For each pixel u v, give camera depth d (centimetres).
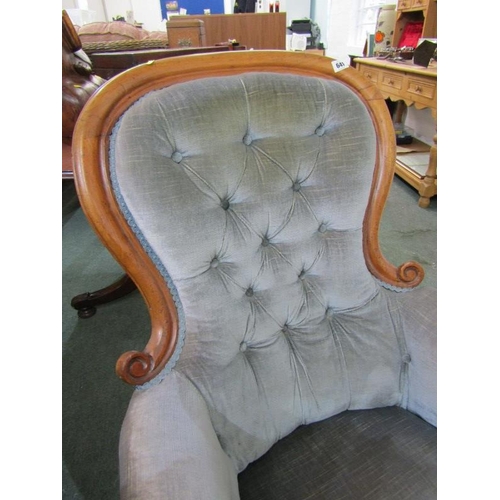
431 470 65
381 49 304
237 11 402
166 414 55
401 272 81
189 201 58
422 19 272
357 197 72
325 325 78
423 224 218
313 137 68
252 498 62
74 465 104
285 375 72
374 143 71
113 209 55
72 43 118
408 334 78
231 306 66
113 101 54
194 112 57
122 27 230
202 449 52
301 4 472
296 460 68
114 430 113
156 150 54
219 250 63
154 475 47
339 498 62
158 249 58
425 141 297
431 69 215
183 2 498
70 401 123
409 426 75
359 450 69
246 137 64
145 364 60
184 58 59
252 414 67
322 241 75
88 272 192
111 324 156
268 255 70
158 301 61
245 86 61
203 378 63
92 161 52
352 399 77
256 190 64
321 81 67
